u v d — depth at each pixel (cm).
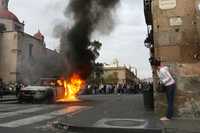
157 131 862
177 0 1140
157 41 1145
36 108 1717
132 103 1989
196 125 920
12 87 3775
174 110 1088
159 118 1084
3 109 1645
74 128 951
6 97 3120
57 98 2617
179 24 1131
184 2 1134
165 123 964
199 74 1088
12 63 5856
